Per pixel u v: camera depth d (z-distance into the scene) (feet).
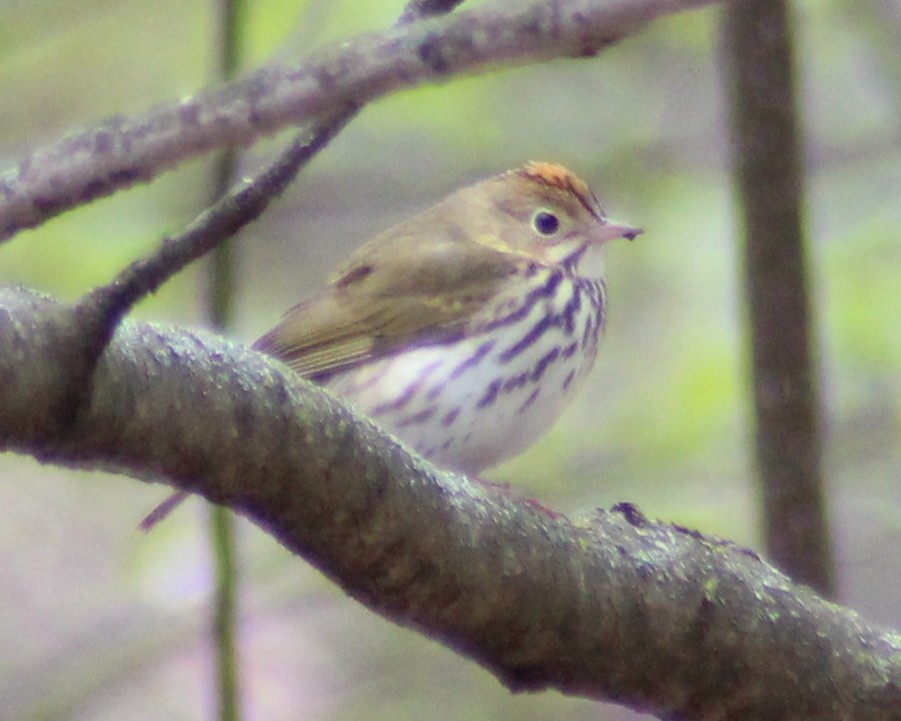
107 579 53.93
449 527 20.07
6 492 56.24
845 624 23.50
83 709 43.50
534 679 22.15
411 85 14.85
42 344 16.56
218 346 18.52
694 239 45.39
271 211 46.70
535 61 15.60
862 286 42.47
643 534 22.66
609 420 43.96
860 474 46.42
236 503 19.01
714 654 22.53
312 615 50.67
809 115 45.96
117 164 15.43
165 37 46.96
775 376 34.14
